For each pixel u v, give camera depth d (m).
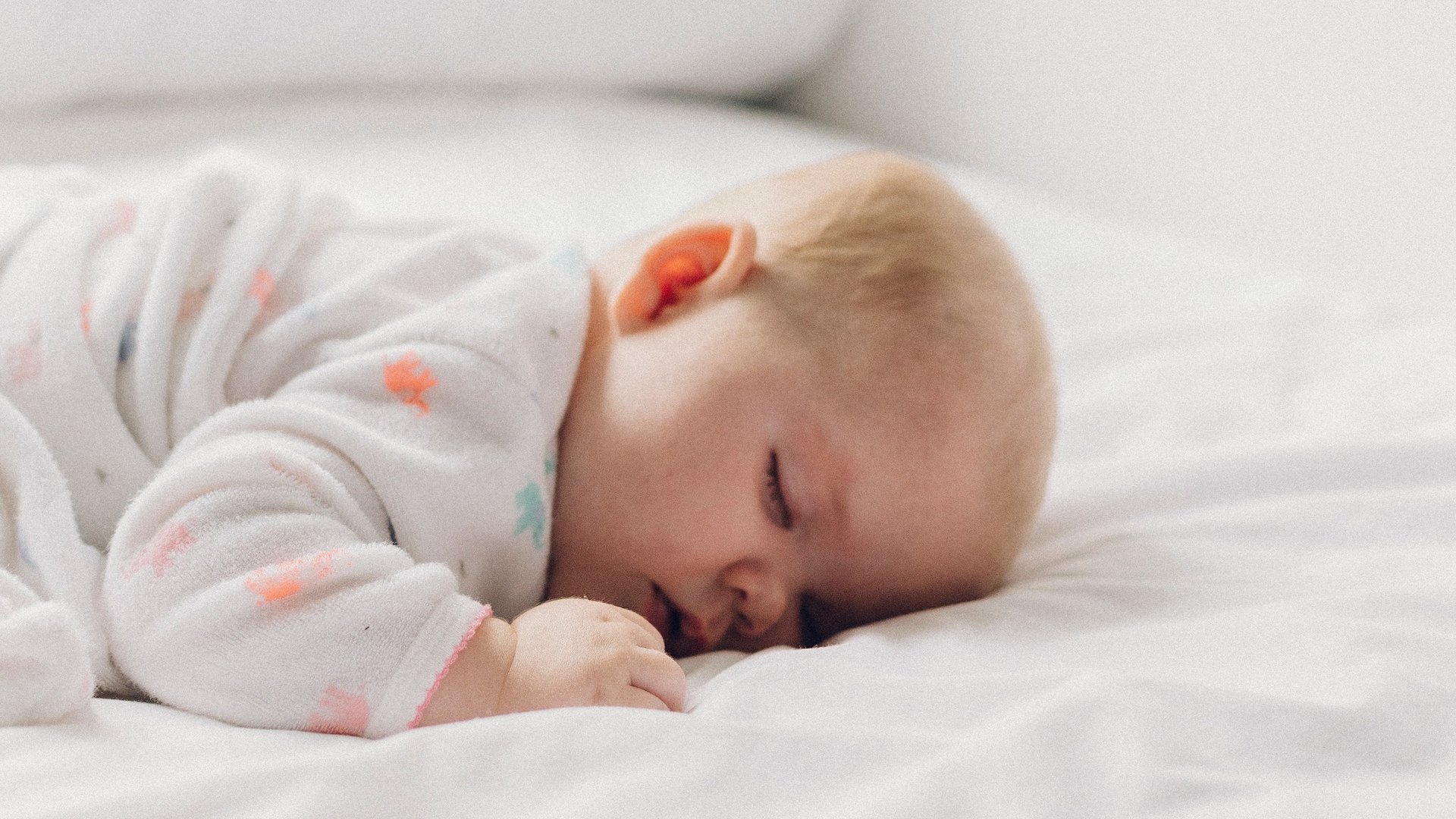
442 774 0.51
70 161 1.45
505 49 1.84
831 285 0.85
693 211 1.00
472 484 0.75
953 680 0.62
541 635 0.66
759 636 0.82
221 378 0.78
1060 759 0.53
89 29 1.49
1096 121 2.03
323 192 0.90
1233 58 1.83
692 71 2.11
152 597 0.63
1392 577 0.79
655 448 0.81
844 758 0.54
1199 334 1.26
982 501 0.83
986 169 2.21
